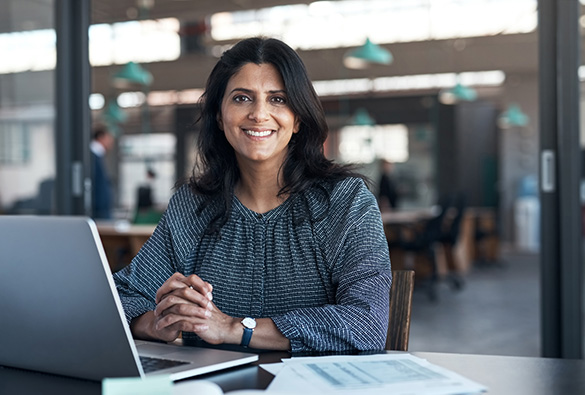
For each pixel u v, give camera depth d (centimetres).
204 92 150
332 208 143
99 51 700
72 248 90
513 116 1196
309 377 96
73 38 364
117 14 682
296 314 121
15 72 379
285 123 141
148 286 147
